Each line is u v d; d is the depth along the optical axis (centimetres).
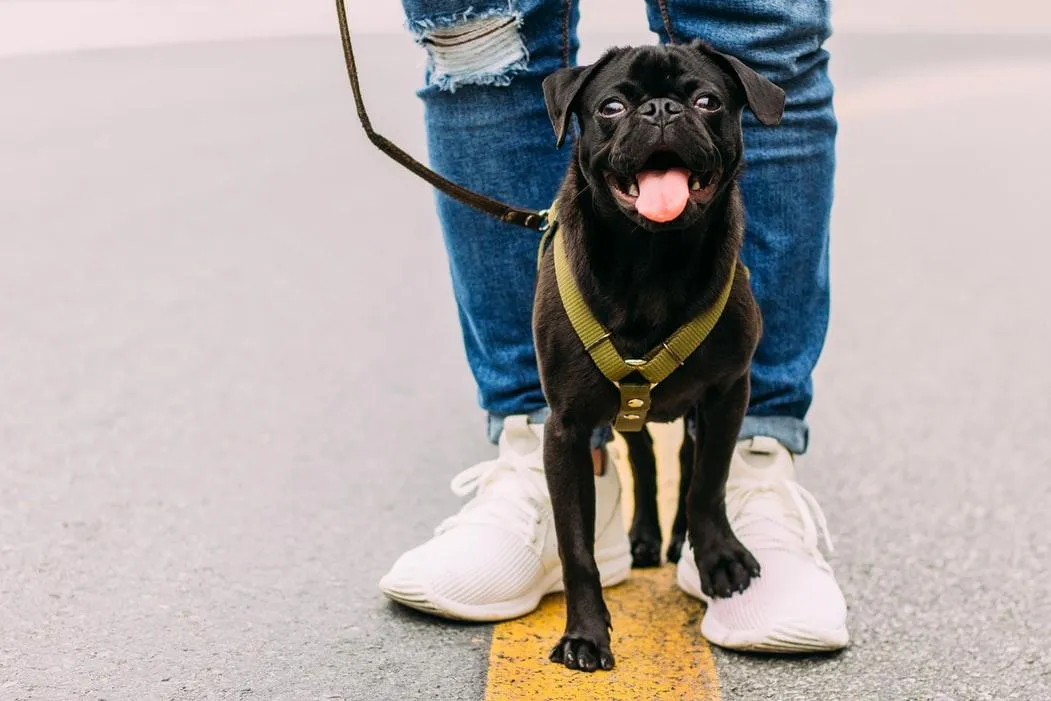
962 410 525
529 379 368
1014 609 346
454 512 425
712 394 328
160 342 618
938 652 322
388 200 880
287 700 302
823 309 378
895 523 412
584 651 315
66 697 304
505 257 367
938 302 666
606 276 310
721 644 326
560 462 322
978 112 1098
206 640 333
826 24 357
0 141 1043
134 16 1725
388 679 311
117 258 750
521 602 350
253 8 1828
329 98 1191
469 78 357
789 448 364
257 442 495
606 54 324
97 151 1006
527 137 367
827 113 360
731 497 354
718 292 310
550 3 356
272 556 389
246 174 941
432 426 512
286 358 596
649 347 312
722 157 312
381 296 690
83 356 598
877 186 894
